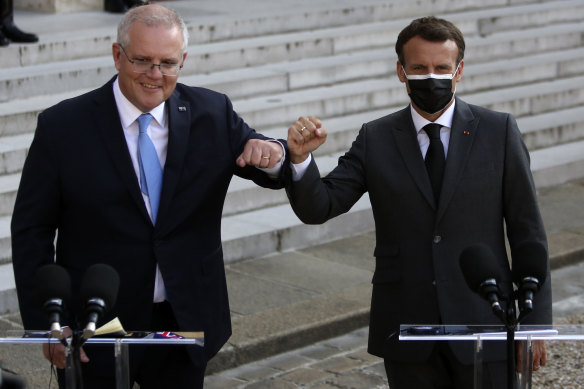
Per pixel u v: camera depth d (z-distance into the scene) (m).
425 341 5.78
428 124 5.92
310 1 18.84
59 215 5.71
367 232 12.45
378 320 6.00
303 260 11.34
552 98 16.83
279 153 5.62
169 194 5.64
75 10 17.50
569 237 12.22
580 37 19.28
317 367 8.98
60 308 4.66
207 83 14.41
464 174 5.84
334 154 14.02
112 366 5.63
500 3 19.94
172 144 5.66
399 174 5.90
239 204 12.22
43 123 5.62
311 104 14.73
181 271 5.71
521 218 5.86
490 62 17.83
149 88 5.42
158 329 5.80
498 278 4.94
